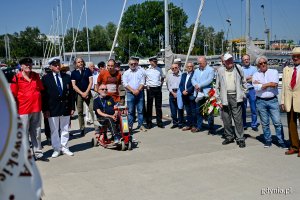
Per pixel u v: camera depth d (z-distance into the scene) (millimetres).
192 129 9555
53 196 5148
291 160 6531
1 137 1490
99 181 5777
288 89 6711
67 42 76562
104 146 8148
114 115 7918
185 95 9703
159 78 10258
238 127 7730
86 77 9766
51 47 67812
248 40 16562
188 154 7238
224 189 5191
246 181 5496
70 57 47219
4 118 1498
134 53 74500
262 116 7453
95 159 7164
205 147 7781
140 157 7168
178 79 10102
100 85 8500
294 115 6777
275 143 7855
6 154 1486
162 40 73750
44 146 8555
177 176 5871
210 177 5754
